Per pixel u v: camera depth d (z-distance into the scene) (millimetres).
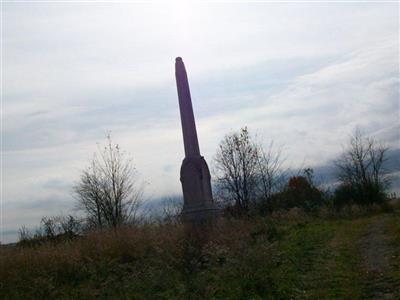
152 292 11625
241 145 35781
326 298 9602
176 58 21031
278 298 9805
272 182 36156
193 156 19875
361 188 44875
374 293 9859
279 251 14758
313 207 36969
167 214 23188
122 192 31766
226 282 10961
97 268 14711
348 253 14938
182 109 20516
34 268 14977
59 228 25766
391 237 17531
